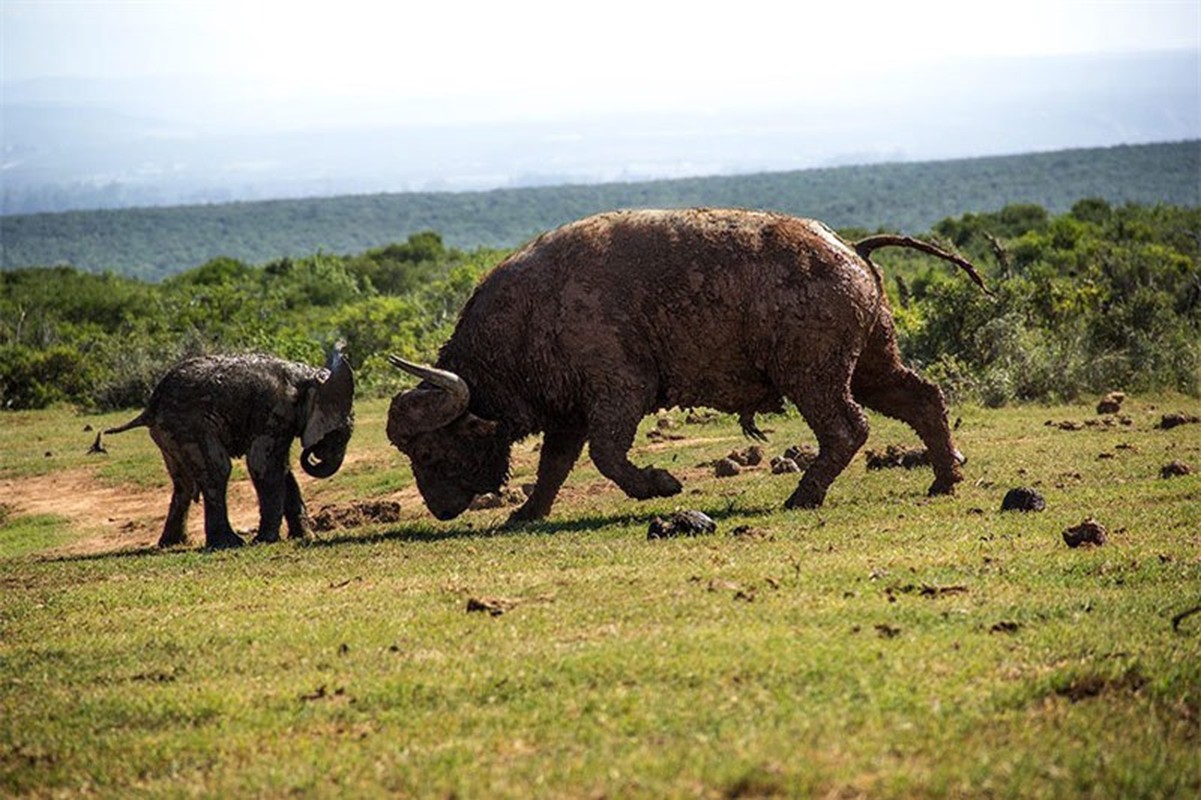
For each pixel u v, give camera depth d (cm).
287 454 3000
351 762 1325
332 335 7344
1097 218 11431
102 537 3481
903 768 1206
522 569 2205
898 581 1897
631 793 1180
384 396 6128
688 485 3288
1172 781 1160
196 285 10631
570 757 1280
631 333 2662
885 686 1413
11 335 8350
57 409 6694
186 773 1362
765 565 2042
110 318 9606
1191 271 6675
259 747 1404
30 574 2650
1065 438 3678
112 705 1580
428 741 1370
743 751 1251
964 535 2259
